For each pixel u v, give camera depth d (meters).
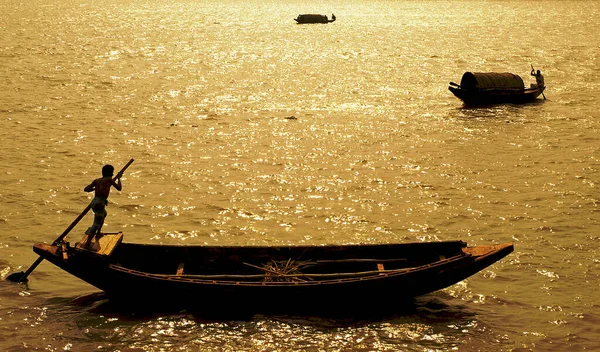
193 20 98.00
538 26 88.12
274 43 64.69
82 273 12.03
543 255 15.20
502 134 26.97
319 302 12.10
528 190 19.88
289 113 30.91
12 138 25.00
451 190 19.89
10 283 13.39
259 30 81.62
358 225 17.08
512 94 33.19
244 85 38.66
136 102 32.88
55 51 52.78
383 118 30.00
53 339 11.41
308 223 17.20
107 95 34.56
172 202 18.56
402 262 13.13
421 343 11.48
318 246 13.17
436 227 16.94
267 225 17.02
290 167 22.17
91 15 101.75
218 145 24.88
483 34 76.06
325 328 11.90
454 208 18.34
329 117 30.12
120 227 16.67
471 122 29.20
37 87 36.03
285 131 27.28
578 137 26.41
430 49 59.38
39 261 13.41
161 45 60.31
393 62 50.00
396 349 11.29
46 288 13.27
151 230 16.53
